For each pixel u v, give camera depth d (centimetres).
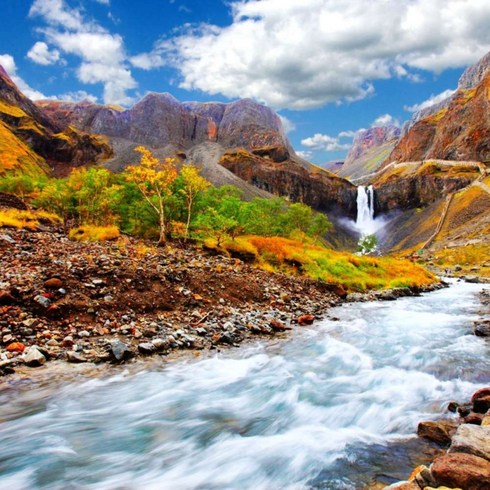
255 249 3481
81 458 701
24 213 3838
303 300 2439
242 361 1253
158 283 1786
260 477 649
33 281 1459
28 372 1043
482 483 493
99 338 1287
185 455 718
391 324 1973
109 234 3161
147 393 980
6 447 726
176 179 4053
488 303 3006
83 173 4666
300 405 941
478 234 14412
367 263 4412
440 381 1097
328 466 672
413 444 743
